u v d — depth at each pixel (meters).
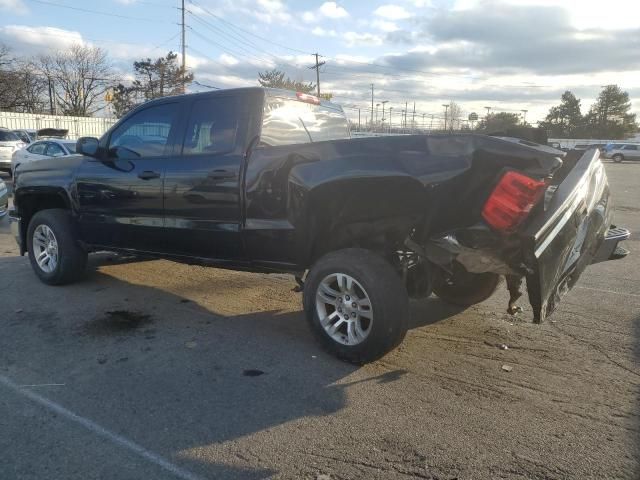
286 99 4.82
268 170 4.19
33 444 2.97
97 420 3.23
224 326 4.85
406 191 3.73
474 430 3.12
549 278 3.56
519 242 3.41
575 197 3.56
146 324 4.88
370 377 3.81
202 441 3.01
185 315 5.14
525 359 4.11
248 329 4.77
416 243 3.82
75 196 5.64
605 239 4.45
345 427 3.15
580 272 4.14
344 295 4.00
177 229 4.82
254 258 4.46
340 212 4.09
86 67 64.75
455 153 3.53
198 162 4.61
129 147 5.23
